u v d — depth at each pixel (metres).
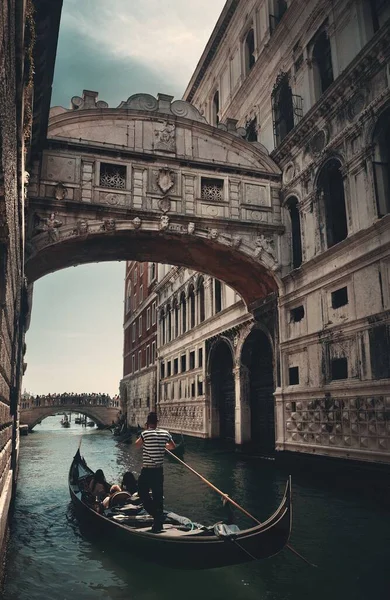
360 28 12.05
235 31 20.11
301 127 14.04
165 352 29.31
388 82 10.79
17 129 5.01
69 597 5.34
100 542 7.30
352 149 11.95
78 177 13.47
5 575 6.01
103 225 13.46
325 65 14.09
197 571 6.03
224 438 20.97
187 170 14.62
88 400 44.81
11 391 7.90
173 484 12.25
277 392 14.77
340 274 12.11
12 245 4.82
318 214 13.50
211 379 21.66
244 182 15.24
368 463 10.62
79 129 13.73
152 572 6.04
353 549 6.84
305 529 7.89
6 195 3.35
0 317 3.95
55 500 10.65
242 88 18.61
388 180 11.17
